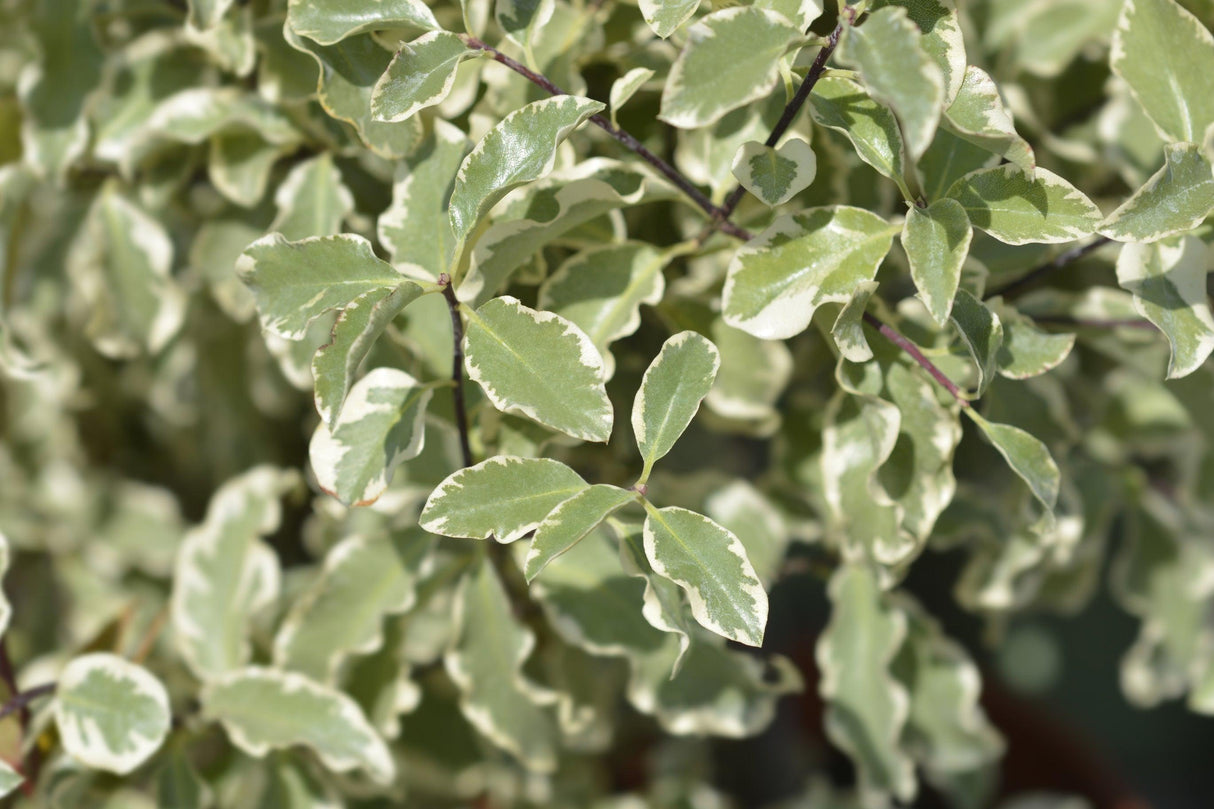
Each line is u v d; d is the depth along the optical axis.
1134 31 0.63
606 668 0.79
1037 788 1.02
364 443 0.62
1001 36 0.73
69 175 0.73
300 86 0.67
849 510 0.66
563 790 0.86
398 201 0.65
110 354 0.74
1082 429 0.79
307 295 0.61
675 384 0.60
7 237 0.72
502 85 0.66
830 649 0.74
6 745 0.67
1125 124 0.71
